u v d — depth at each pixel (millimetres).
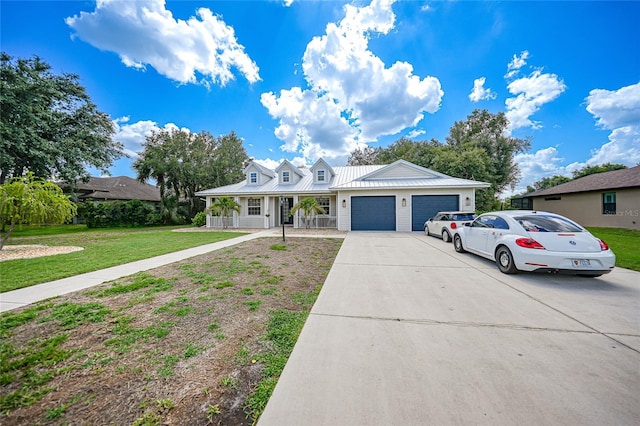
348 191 14680
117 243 10211
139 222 20531
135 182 33938
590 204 15961
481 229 6527
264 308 3662
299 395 1901
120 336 2875
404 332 2887
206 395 1941
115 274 5492
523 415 1678
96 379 2131
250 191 17469
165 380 2117
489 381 2021
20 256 7516
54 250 8547
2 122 13344
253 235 12938
